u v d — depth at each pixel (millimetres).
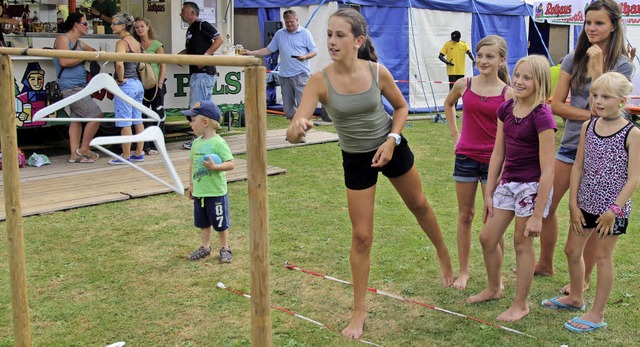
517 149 3787
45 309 4035
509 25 14555
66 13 14781
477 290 4359
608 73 3605
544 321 3891
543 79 3654
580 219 3791
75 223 5773
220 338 3688
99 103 8656
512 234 5535
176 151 9188
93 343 3625
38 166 8008
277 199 6676
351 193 3699
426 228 4199
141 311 4035
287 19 10492
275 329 3779
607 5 3885
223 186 4824
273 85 13844
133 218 5961
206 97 9359
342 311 4055
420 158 8938
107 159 8508
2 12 11562
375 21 12758
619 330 3764
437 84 13875
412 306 4109
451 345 3594
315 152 9203
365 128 3592
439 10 13484
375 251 5098
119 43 7926
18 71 8109
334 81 3508
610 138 3617
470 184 4297
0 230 5492
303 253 5066
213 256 5004
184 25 10867
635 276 4559
